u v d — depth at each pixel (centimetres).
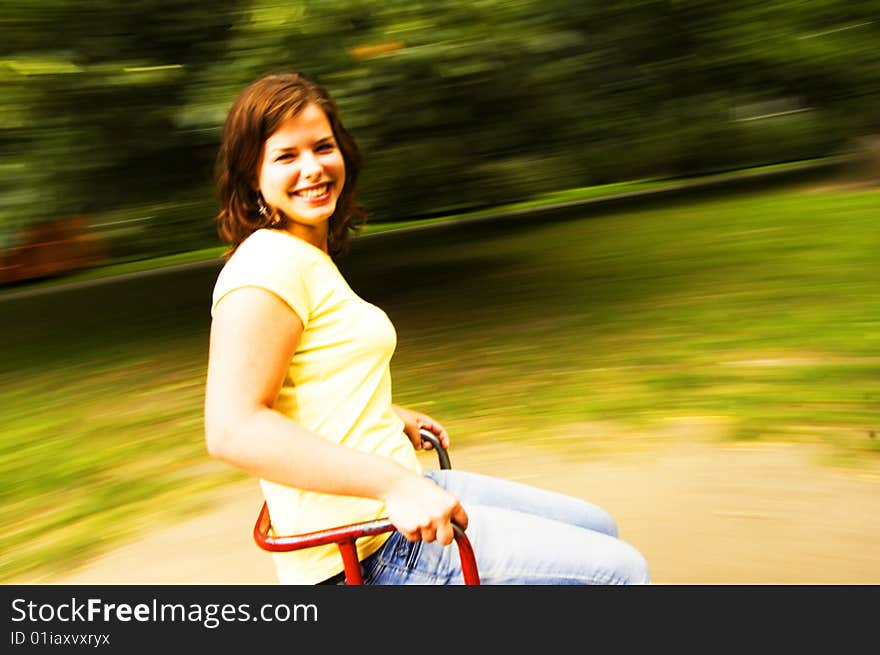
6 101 521
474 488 218
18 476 496
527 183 712
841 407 449
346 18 533
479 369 602
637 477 398
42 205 559
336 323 183
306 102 191
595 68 678
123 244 616
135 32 539
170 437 529
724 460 405
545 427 472
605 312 731
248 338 171
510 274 980
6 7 506
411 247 1372
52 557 380
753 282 774
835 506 353
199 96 542
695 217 1283
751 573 311
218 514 405
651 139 756
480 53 571
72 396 674
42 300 1356
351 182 211
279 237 183
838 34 801
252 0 538
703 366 545
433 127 622
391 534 185
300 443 165
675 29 703
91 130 548
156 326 952
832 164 1744
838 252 852
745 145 896
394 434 191
